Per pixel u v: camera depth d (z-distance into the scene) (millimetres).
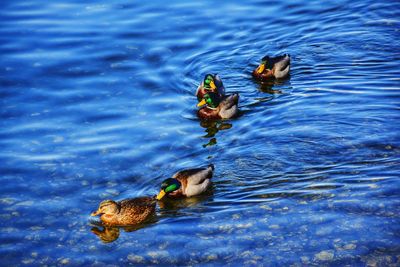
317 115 19578
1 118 20078
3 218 15367
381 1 27625
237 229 14430
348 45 24094
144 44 24812
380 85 21094
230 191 16047
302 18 26578
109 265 13625
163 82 22375
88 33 25562
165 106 20891
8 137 19031
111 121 19938
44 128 19531
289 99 20938
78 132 19312
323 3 27859
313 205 15023
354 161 16844
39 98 21266
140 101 21188
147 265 13539
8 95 21406
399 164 16453
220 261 13438
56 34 25469
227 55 24109
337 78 21922
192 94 21672
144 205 15320
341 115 19391
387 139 17797
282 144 18031
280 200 15375
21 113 20406
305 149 17656
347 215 14508
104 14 27188
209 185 16234
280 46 24500
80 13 27359
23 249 14289
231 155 17719
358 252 13320
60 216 15453
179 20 26625
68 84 22141
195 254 13719
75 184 16719
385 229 13930
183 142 18672
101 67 23266
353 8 27156
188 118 20203
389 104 19812
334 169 16547
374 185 15602
